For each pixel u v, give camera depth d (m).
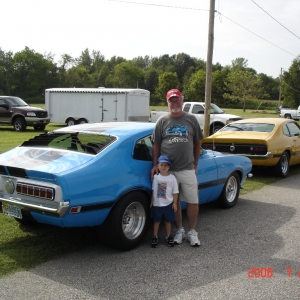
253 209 6.78
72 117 23.66
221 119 19.59
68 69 97.31
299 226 5.82
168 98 4.79
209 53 14.74
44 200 4.18
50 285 3.80
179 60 127.06
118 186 4.52
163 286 3.82
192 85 90.19
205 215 6.38
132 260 4.45
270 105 85.38
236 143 9.36
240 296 3.63
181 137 4.82
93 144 4.77
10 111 21.48
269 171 10.62
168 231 4.94
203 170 5.92
